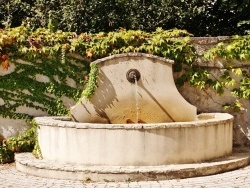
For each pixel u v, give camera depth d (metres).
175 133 8.48
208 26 14.38
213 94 10.93
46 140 8.99
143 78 10.24
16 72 10.38
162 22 13.77
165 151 8.43
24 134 10.34
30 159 9.16
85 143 8.45
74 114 9.98
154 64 10.26
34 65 10.45
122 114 10.21
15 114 10.38
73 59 10.54
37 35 10.55
